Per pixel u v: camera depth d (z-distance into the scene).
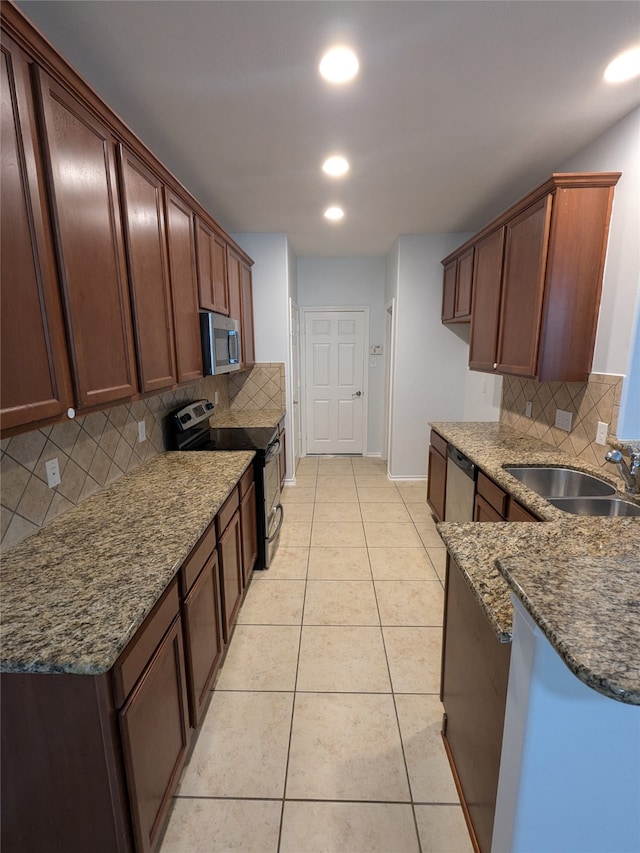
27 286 1.04
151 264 1.76
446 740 1.55
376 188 2.81
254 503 2.66
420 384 4.33
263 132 2.06
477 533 1.37
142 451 2.25
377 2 1.27
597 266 2.05
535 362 2.19
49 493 1.50
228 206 3.17
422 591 2.54
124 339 1.54
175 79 1.65
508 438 2.85
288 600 2.45
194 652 1.47
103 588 1.09
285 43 1.45
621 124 1.95
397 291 4.15
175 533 1.40
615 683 0.55
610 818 0.84
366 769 1.48
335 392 5.43
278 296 4.13
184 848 1.26
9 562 1.22
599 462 2.11
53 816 0.99
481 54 1.52
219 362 2.63
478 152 2.29
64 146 1.17
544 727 0.79
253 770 1.48
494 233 2.73
